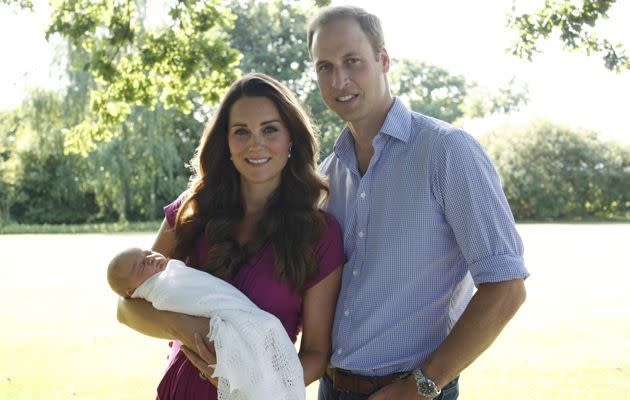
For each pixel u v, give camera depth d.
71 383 7.01
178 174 40.47
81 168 37.47
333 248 2.96
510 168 42.19
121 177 35.25
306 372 2.87
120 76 8.11
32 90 32.69
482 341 2.57
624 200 42.19
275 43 45.22
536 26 7.35
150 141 35.03
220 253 3.01
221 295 2.75
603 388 6.73
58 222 40.69
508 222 2.62
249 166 3.00
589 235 27.83
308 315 2.96
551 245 22.98
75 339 9.08
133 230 35.12
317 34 2.94
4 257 20.22
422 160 2.74
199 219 3.20
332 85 2.90
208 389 2.89
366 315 2.83
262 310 2.78
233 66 7.85
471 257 2.61
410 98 53.59
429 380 2.63
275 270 2.92
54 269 17.02
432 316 2.80
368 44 2.89
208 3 7.66
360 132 3.01
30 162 39.00
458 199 2.64
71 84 32.41
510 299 2.54
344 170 3.15
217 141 3.17
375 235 2.84
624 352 8.16
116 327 9.87
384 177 2.84
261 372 2.62
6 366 7.69
